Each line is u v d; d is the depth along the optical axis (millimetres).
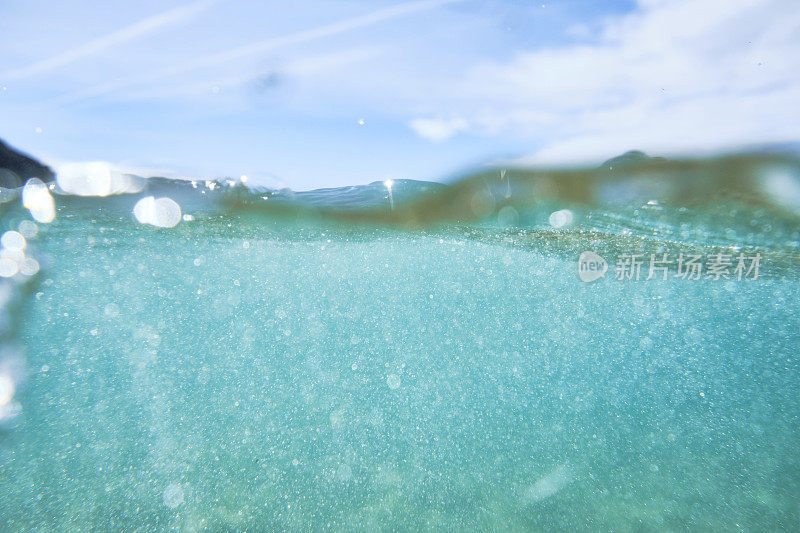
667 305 2502
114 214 3371
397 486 1303
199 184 3961
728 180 3357
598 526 1158
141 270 2688
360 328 2260
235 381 1812
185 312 2320
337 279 2795
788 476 1320
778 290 2639
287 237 3422
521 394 1762
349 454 1431
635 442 1487
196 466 1364
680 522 1166
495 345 2115
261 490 1279
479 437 1516
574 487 1296
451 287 2736
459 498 1257
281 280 2748
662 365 1962
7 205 3033
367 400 1711
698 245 3133
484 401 1714
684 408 1666
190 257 2939
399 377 1863
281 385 1796
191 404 1662
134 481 1294
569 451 1450
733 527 1145
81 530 1115
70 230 3016
